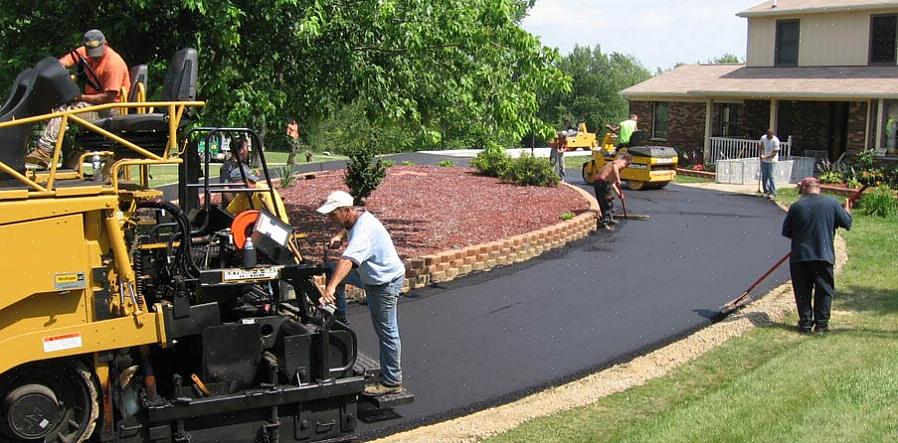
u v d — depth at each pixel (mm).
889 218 17672
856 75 26531
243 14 9594
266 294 6734
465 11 11344
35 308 5262
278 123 11141
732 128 30328
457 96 11984
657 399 7441
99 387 5566
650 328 9594
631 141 23641
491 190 19328
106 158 6047
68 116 5406
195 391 5840
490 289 11305
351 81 11320
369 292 6812
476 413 7066
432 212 15852
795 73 28516
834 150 27484
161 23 10312
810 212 9414
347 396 6168
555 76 12000
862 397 7148
